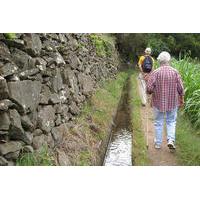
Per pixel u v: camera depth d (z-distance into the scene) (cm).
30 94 351
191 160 411
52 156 364
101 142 481
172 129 435
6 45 334
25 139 329
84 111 534
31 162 321
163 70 429
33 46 368
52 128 399
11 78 325
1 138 307
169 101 428
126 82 1276
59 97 437
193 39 1780
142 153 440
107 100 703
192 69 653
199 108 520
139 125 573
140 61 740
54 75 430
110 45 1165
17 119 321
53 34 451
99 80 807
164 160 423
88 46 709
